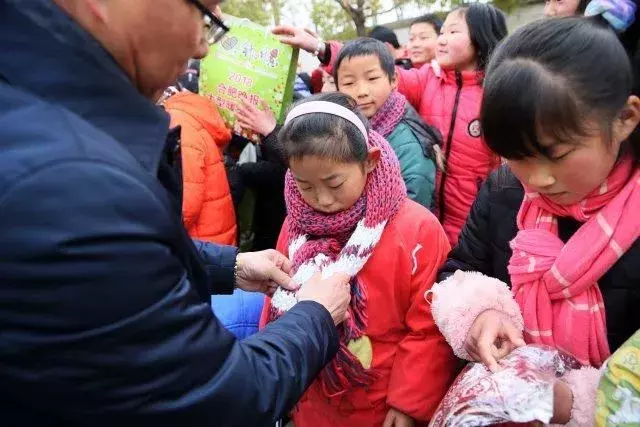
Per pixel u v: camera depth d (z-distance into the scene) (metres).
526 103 0.77
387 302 1.26
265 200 2.57
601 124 0.79
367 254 1.21
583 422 0.87
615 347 0.95
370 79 2.06
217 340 0.70
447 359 1.27
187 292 0.67
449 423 0.88
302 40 2.24
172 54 0.70
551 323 0.97
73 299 0.57
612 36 0.81
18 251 0.55
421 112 2.53
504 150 0.83
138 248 0.59
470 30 2.35
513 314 1.01
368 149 1.22
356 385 1.25
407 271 1.24
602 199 0.88
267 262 1.28
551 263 0.95
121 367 0.60
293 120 1.21
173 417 0.65
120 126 0.67
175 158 0.86
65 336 0.57
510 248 1.10
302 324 0.88
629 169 0.87
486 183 1.19
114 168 0.60
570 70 0.77
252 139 2.08
